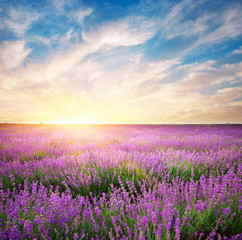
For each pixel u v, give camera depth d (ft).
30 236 6.34
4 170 15.92
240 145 24.50
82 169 14.62
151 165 15.21
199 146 25.03
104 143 30.07
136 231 6.48
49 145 29.43
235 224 7.29
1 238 5.99
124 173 13.88
